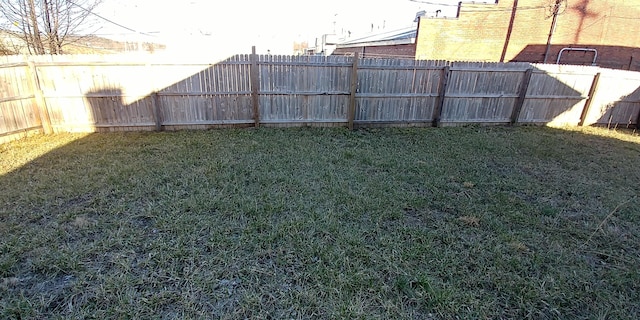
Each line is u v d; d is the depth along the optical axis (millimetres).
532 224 3016
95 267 2217
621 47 13219
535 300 2057
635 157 5289
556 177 4281
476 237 2734
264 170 4020
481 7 12945
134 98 5812
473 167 4496
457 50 13375
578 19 12953
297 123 6523
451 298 2023
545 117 7578
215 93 6043
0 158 4309
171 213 2914
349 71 6340
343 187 3590
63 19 8039
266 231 2678
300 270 2238
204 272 2188
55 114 5637
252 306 1916
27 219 2797
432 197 3488
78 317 1806
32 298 1951
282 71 6113
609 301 2088
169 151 4711
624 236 2877
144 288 2037
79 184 3482
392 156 4816
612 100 7727
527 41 13352
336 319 1845
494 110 7301
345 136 5961
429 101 6934
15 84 5172
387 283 2141
